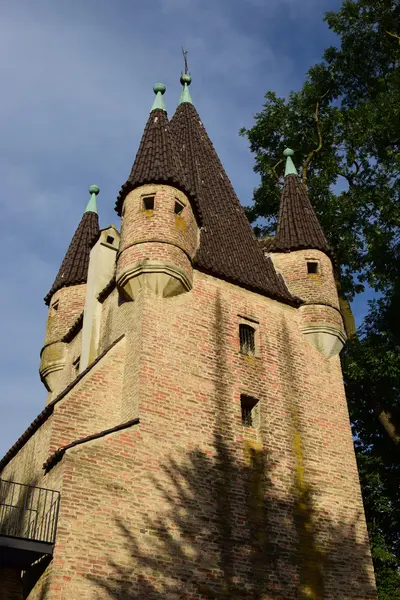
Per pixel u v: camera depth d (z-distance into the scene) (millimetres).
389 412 26656
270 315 22125
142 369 18078
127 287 19797
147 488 16391
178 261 20047
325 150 33750
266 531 17750
